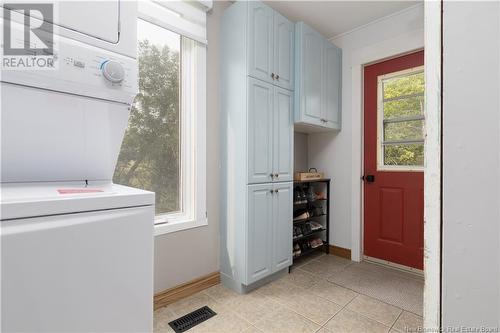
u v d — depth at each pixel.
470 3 0.36
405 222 2.30
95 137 0.95
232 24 1.93
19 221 0.53
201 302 1.73
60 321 0.58
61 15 0.78
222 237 2.02
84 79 0.83
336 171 2.71
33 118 0.80
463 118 0.37
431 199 0.41
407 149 2.31
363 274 2.20
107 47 0.88
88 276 0.62
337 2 2.14
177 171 1.88
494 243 0.34
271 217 2.02
